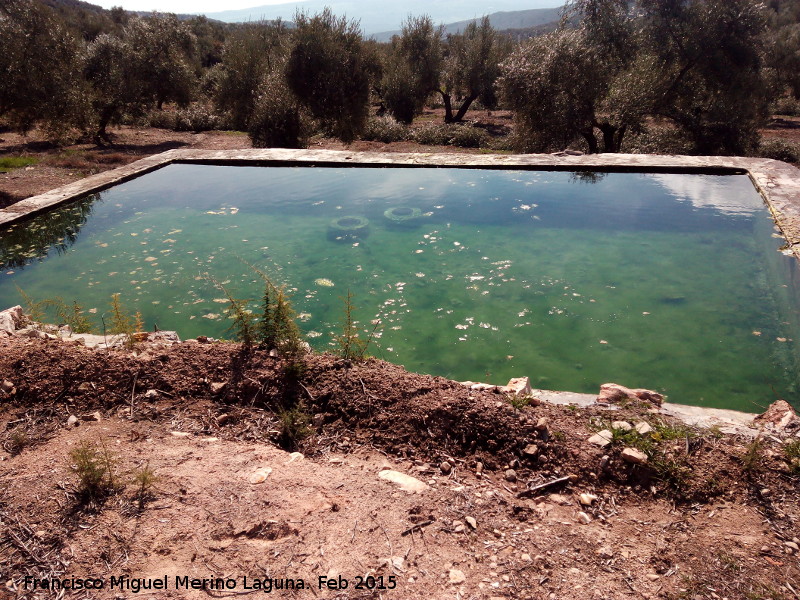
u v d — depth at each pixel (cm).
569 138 1206
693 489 201
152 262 528
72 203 691
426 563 163
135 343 298
